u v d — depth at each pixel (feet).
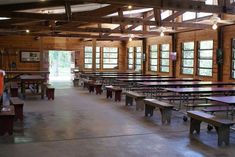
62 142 16.02
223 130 15.66
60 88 44.19
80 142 16.05
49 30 39.06
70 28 39.70
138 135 17.61
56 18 28.68
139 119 22.18
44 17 28.35
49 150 14.61
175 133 18.13
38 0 26.32
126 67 65.51
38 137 16.97
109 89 33.71
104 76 44.19
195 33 41.06
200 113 17.81
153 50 54.03
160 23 34.27
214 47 37.11
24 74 43.39
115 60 65.87
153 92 32.45
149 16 49.01
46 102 30.35
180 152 14.49
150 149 14.93
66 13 28.94
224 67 35.50
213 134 17.92
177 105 28.14
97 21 30.81
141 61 58.08
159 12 34.04
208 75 38.65
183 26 35.47
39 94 34.45
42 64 54.08
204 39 39.11
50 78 63.00
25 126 19.67
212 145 15.69
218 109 20.88
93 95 36.40
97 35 52.80
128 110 26.02
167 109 20.76
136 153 14.28
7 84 38.68
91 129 18.97
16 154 13.94
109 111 25.46
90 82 41.27
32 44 59.82
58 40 61.46
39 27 38.73
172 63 46.65
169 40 47.98
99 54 64.64
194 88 25.22
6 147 15.05
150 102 22.50
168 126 19.98
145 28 51.78
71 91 40.45
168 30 40.47
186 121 21.53
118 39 54.70
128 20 32.55
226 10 25.64
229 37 34.53
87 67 64.18
